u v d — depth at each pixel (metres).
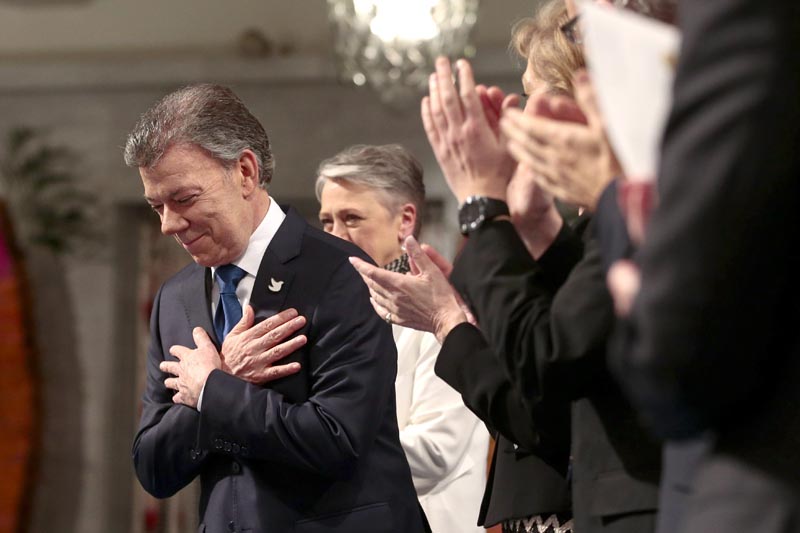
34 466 7.75
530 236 2.04
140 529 7.91
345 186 3.81
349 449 2.62
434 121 1.90
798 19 1.13
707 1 1.16
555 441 2.03
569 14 2.14
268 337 2.71
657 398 1.20
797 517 1.17
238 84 7.81
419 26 6.00
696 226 1.14
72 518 7.86
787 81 1.12
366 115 7.74
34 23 7.95
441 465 3.51
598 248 1.82
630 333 1.23
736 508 1.20
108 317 8.00
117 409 7.97
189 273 3.01
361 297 2.79
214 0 7.80
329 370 2.72
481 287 1.86
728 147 1.12
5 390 7.76
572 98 2.19
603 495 1.81
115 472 7.93
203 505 2.79
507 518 2.32
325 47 7.79
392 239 3.81
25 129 8.03
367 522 2.68
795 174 1.14
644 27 1.33
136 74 7.87
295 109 7.79
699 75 1.15
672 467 1.43
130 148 2.72
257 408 2.63
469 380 2.19
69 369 7.98
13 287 7.82
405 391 3.61
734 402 1.21
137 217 8.17
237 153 2.77
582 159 1.53
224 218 2.76
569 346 1.77
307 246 2.86
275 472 2.70
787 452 1.19
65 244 8.01
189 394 2.72
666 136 1.18
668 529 1.42
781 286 1.18
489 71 7.43
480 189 1.89
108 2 7.86
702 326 1.14
